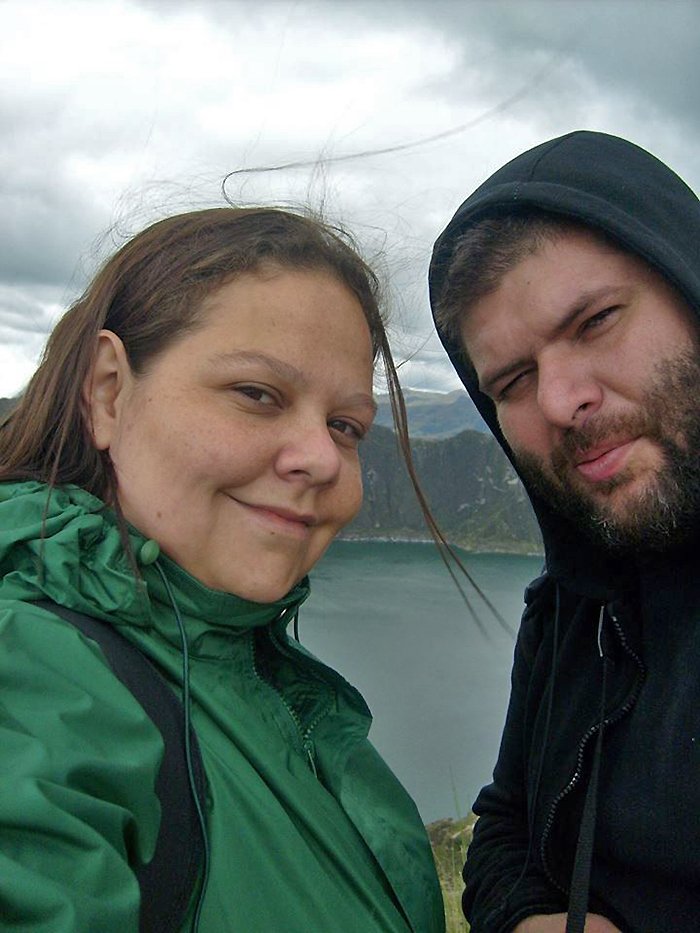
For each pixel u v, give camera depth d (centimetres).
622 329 57
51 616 40
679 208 62
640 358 57
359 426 53
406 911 52
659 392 56
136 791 37
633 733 60
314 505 50
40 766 34
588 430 57
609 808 60
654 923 57
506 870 72
